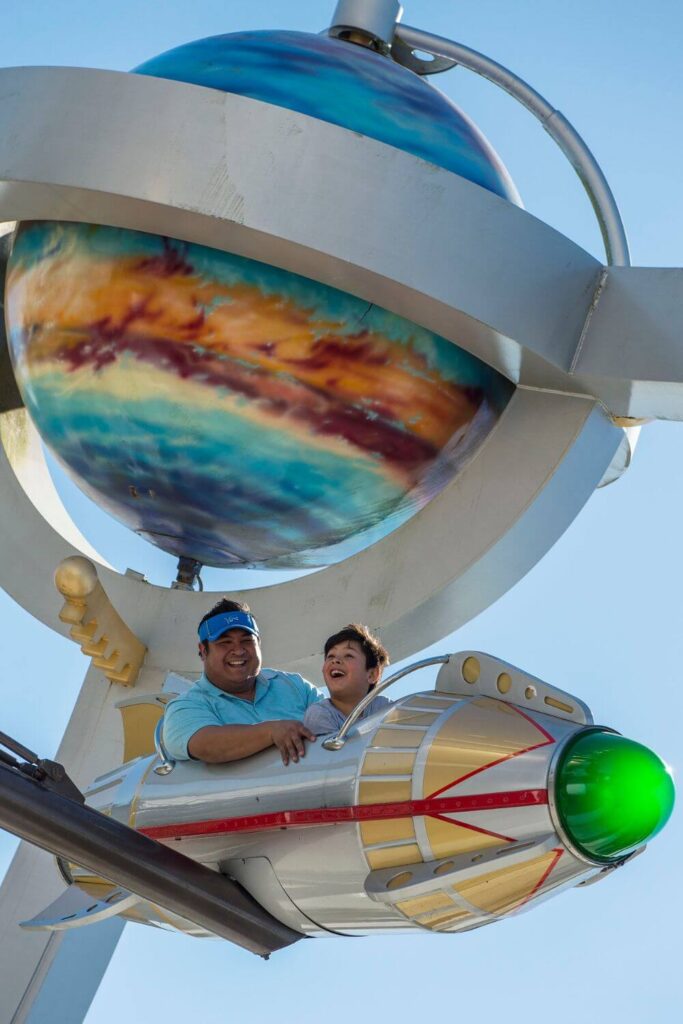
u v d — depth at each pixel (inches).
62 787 298.8
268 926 309.7
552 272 395.2
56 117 392.8
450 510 428.1
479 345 403.2
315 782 296.4
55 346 418.6
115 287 406.0
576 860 270.7
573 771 267.7
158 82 387.9
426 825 279.6
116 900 324.2
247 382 401.7
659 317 399.5
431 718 288.2
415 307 391.2
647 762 268.1
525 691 286.5
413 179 382.9
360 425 410.0
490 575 423.8
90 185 386.9
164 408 406.6
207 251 400.5
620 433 428.5
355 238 378.9
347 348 402.6
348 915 297.4
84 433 423.5
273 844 304.3
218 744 313.6
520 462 420.8
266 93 411.2
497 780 273.3
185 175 381.4
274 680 348.5
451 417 422.0
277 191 378.9
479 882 275.0
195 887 302.2
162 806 322.7
